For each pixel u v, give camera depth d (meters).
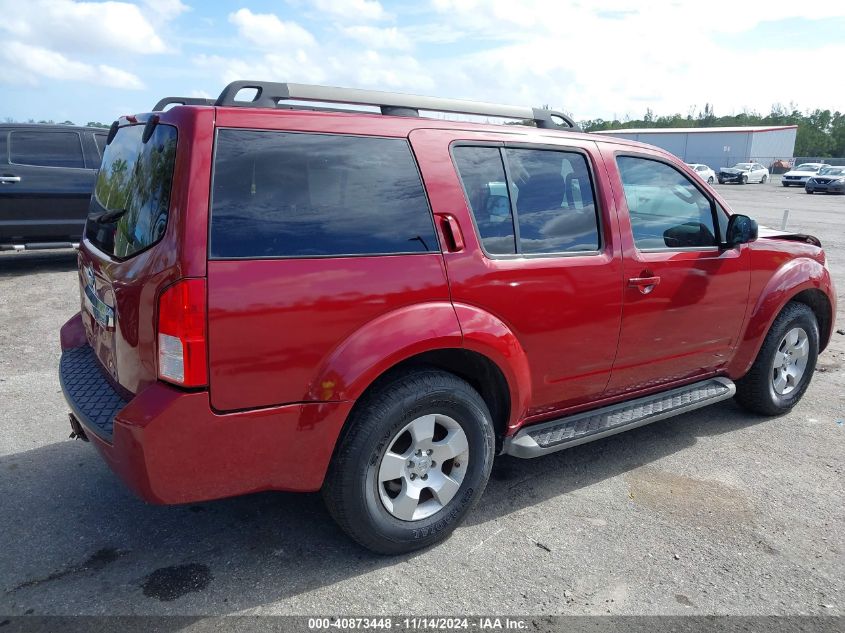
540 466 3.95
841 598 2.79
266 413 2.51
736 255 4.09
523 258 3.15
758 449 4.24
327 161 2.68
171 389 2.39
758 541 3.20
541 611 2.65
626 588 2.81
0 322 6.75
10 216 8.91
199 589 2.73
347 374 2.60
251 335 2.43
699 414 4.84
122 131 3.26
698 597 2.77
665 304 3.74
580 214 3.44
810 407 5.02
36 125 9.09
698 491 3.68
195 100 3.09
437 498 3.03
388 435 2.78
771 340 4.48
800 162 66.56
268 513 3.32
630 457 4.09
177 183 2.41
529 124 4.39
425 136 2.97
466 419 3.01
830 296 4.84
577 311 3.35
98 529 3.14
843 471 3.95
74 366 3.22
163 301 2.36
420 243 2.84
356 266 2.65
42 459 3.84
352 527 2.80
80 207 9.34
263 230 2.49
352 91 3.00
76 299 7.77
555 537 3.18
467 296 2.94
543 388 3.37
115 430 2.41
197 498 2.49
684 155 61.62
